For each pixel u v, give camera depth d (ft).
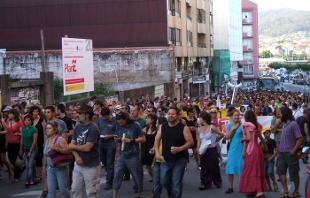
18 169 45.09
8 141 45.01
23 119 45.93
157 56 142.20
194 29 183.42
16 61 144.77
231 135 38.83
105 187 41.39
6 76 70.69
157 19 144.77
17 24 149.69
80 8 147.13
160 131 31.81
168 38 146.61
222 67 253.44
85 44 81.46
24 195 39.68
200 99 94.99
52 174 31.32
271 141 40.09
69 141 40.11
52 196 31.45
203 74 204.44
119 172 36.32
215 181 41.73
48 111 35.91
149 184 43.83
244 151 36.81
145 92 121.80
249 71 377.91
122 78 143.64
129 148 35.99
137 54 142.82
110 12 146.20
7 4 150.00
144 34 145.48
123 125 36.06
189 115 47.34
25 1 149.28
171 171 31.76
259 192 36.11
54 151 30.86
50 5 148.05
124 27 145.89
